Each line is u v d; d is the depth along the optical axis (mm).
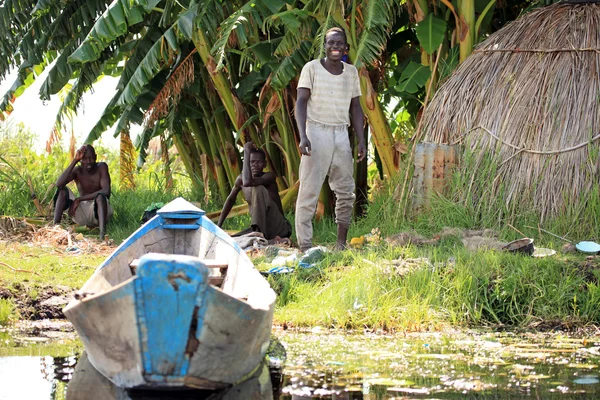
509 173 10406
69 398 5246
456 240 9859
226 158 15164
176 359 5059
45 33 14055
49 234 11703
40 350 6684
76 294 5930
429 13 11859
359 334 7469
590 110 10227
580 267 8617
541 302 8133
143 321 4961
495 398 5242
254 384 5621
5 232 11914
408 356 6500
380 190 12523
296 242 11695
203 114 15297
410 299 8180
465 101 11000
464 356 6520
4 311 7879
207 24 11406
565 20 10922
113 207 13539
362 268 8680
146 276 4891
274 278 8695
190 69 12922
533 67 10688
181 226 7848
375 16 10672
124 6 11148
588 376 5840
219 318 5066
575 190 10047
